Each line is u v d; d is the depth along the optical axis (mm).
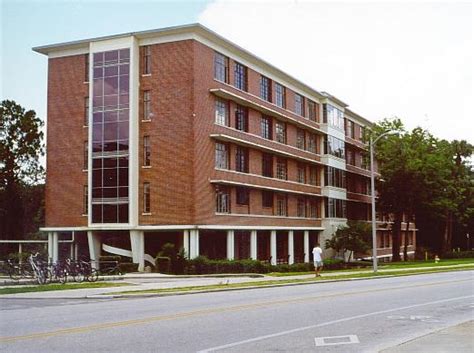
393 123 68812
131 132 42094
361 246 56875
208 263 39656
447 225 88188
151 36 42719
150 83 42656
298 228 56344
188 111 41406
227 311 16406
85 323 14055
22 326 13727
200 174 41656
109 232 44156
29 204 71250
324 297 20969
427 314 15938
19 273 32656
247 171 48562
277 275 38094
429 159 66938
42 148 69938
